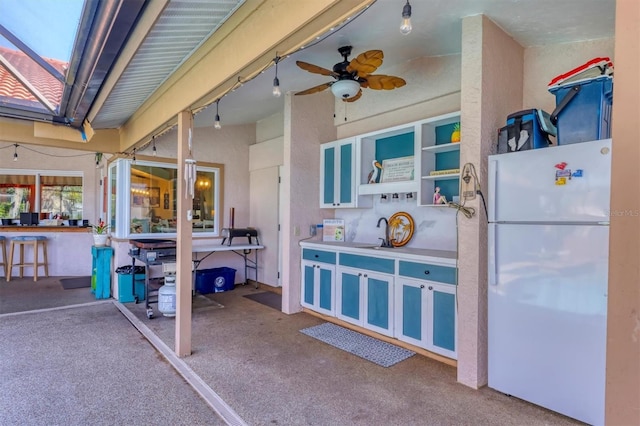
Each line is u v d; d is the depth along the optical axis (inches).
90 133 183.8
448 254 130.7
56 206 303.3
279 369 117.4
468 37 106.9
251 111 209.6
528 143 98.2
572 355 87.8
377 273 144.9
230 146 250.2
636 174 37.9
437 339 124.1
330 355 129.3
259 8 85.0
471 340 106.7
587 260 85.3
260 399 98.9
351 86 120.0
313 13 69.4
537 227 93.5
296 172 182.1
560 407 90.1
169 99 134.7
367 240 177.6
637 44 37.7
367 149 169.9
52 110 157.6
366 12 102.3
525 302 95.9
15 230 271.3
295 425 87.4
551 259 91.0
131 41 94.9
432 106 148.4
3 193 297.3
